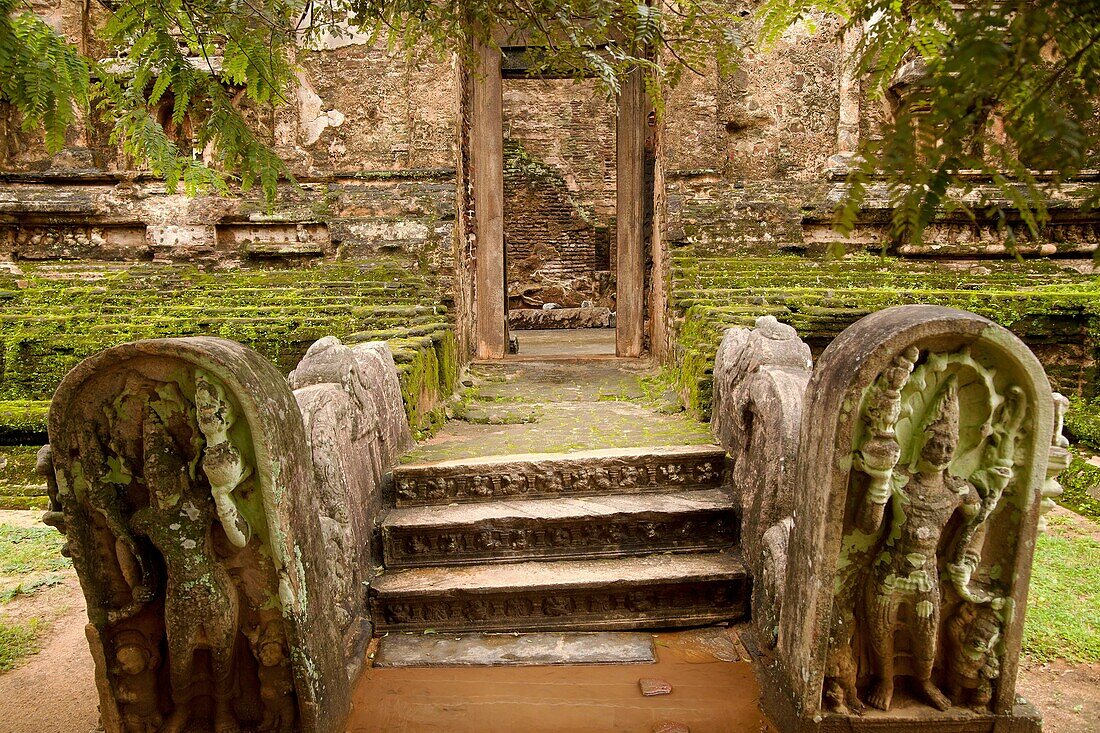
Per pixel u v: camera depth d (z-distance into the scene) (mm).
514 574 2930
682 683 2480
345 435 2791
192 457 1917
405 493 3295
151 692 2074
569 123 17172
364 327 5703
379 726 2262
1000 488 1925
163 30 1666
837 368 1912
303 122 7207
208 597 1921
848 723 2039
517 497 3326
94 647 2025
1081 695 2387
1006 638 2021
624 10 2176
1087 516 4184
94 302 6488
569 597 2852
